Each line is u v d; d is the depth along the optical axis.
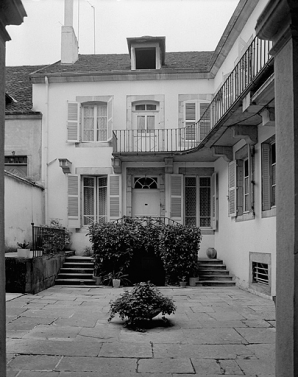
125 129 13.88
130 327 6.11
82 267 12.01
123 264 11.44
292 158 2.52
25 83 16.17
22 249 9.58
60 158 13.75
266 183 9.08
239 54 10.58
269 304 8.16
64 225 13.75
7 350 4.95
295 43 2.57
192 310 7.53
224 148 11.50
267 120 7.53
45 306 7.86
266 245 8.83
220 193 13.00
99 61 15.69
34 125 14.11
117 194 13.75
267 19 2.72
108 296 9.21
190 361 4.57
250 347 5.11
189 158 13.42
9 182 11.28
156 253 11.52
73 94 14.12
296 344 2.44
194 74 13.82
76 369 4.30
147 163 13.90
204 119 13.34
